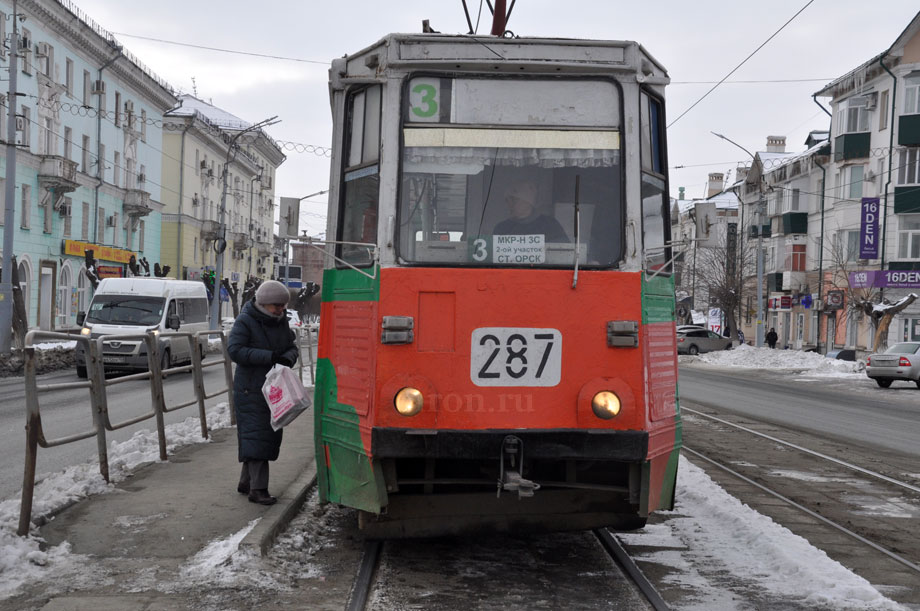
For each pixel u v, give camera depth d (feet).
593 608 17.74
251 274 279.69
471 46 19.94
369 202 20.16
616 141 19.95
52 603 16.55
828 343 168.86
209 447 34.17
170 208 210.18
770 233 194.39
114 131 167.12
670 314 21.24
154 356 30.63
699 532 24.23
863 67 152.35
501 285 18.85
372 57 20.56
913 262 145.59
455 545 22.66
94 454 36.17
